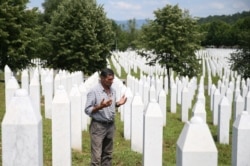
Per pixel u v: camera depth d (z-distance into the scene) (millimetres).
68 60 29000
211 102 17234
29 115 3506
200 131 3121
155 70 34969
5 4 24594
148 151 5684
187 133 3131
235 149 4355
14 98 3512
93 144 6141
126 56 48500
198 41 27750
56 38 28516
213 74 37219
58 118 6016
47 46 28922
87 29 28312
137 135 8344
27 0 26641
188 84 18266
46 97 11234
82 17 28828
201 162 3117
